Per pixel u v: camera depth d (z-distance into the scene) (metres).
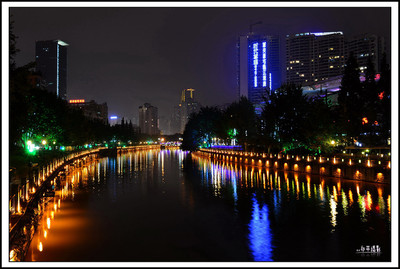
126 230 23.41
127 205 31.95
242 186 42.75
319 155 55.84
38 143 78.50
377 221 24.42
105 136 158.25
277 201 32.47
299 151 63.94
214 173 59.81
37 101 65.12
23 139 58.44
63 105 82.56
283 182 44.16
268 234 22.08
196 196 36.53
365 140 56.44
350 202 30.47
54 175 41.78
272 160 62.31
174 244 20.36
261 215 27.22
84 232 22.98
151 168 72.12
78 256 18.47
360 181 41.25
